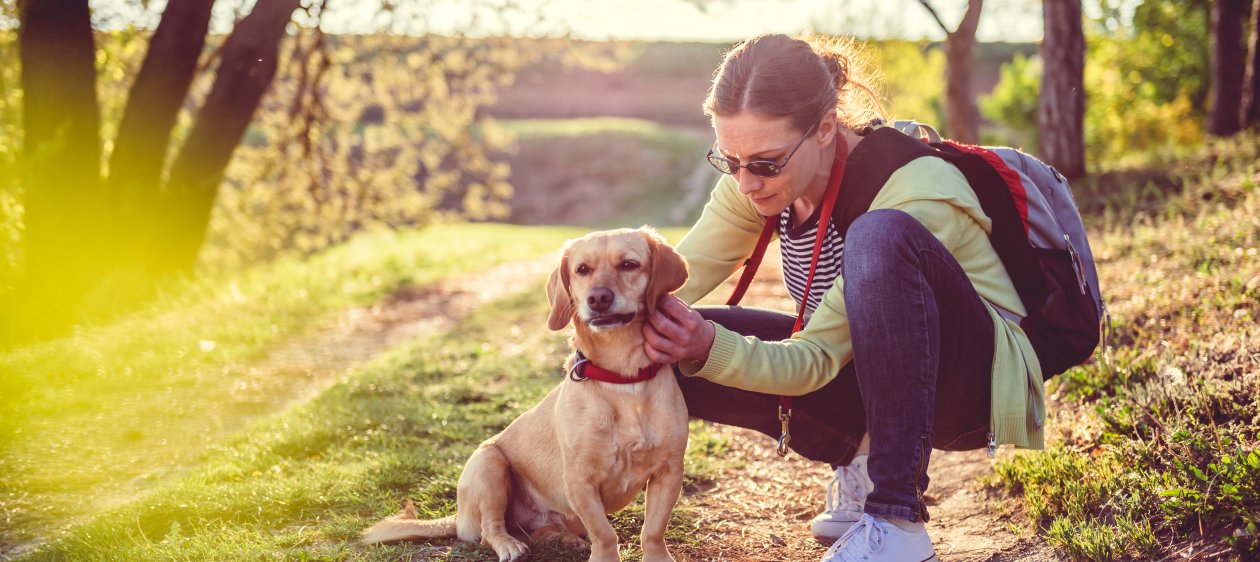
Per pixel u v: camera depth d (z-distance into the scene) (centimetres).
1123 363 348
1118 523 239
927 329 215
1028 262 242
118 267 827
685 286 291
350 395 484
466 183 3922
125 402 513
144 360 602
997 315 232
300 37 1043
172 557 262
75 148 787
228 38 905
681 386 273
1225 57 999
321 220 1323
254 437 405
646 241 256
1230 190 638
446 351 602
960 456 343
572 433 246
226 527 291
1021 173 245
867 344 216
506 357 575
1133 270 498
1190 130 1405
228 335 700
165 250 901
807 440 275
